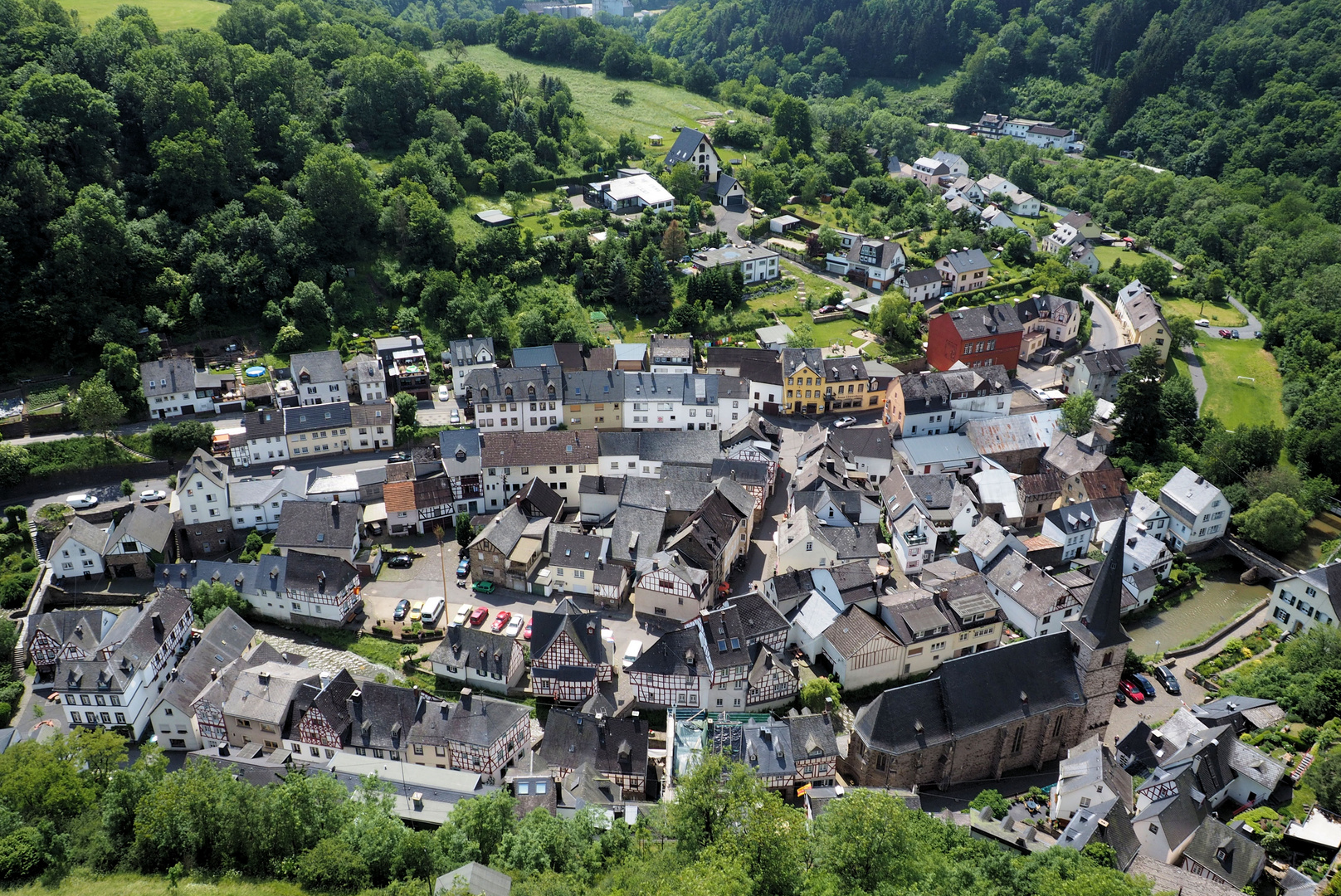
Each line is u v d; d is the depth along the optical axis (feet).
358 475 545.03
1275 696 428.97
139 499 545.85
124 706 411.54
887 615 451.53
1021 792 396.16
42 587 485.15
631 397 617.62
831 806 312.50
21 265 622.13
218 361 641.81
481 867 281.95
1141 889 285.43
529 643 457.27
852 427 596.29
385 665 449.06
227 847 308.19
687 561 468.75
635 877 285.23
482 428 612.70
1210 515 549.13
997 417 615.16
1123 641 400.88
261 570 474.90
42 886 294.66
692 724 401.49
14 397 588.50
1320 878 337.52
